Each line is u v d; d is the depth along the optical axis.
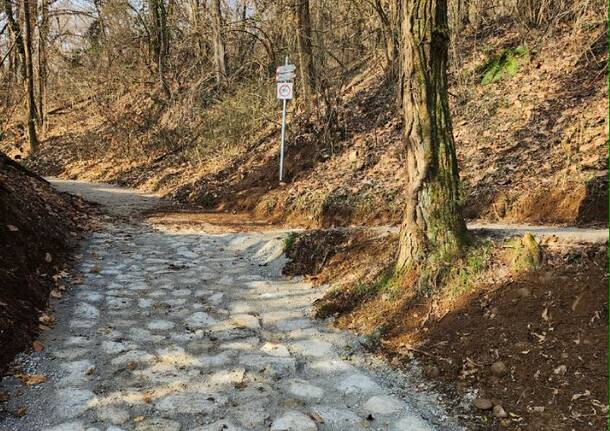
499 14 11.85
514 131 8.32
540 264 4.37
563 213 6.32
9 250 5.32
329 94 11.33
